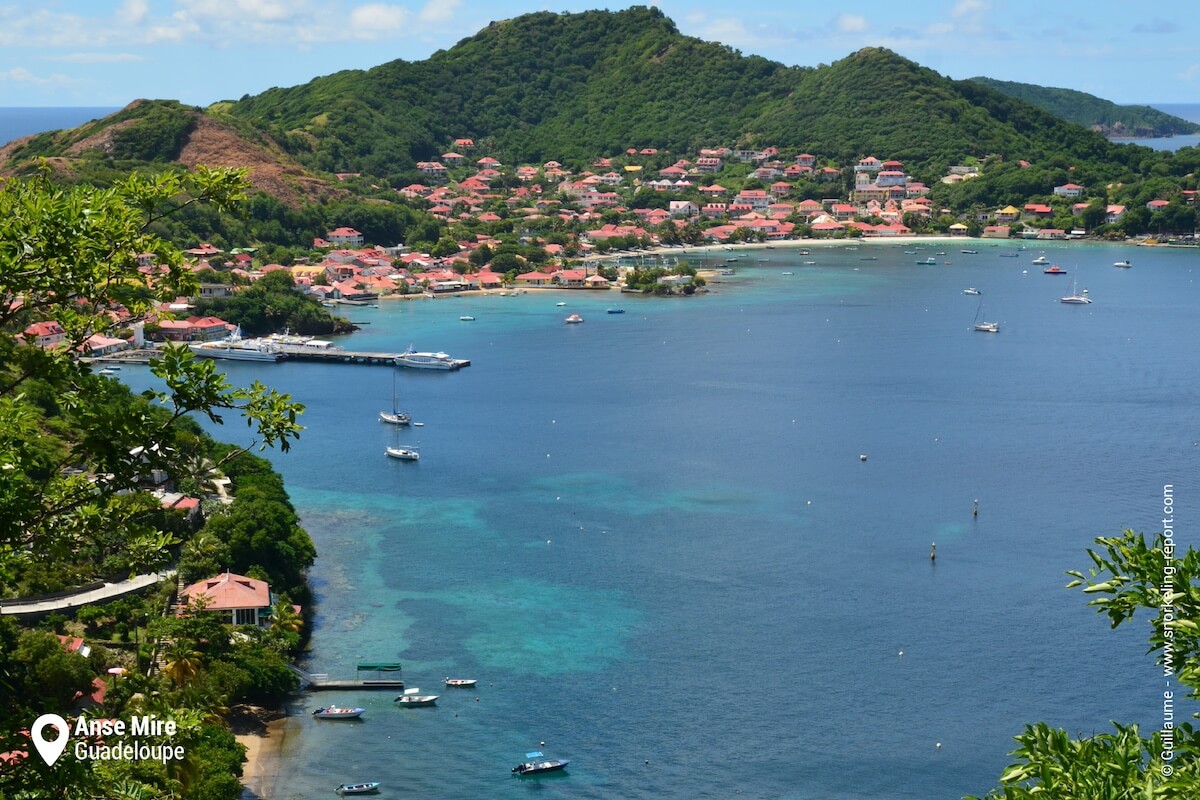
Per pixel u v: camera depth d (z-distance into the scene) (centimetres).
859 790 10669
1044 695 12269
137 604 13188
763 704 12081
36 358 4191
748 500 18488
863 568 15612
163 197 4500
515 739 11512
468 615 14200
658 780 10838
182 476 4381
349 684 12500
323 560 15988
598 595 14775
